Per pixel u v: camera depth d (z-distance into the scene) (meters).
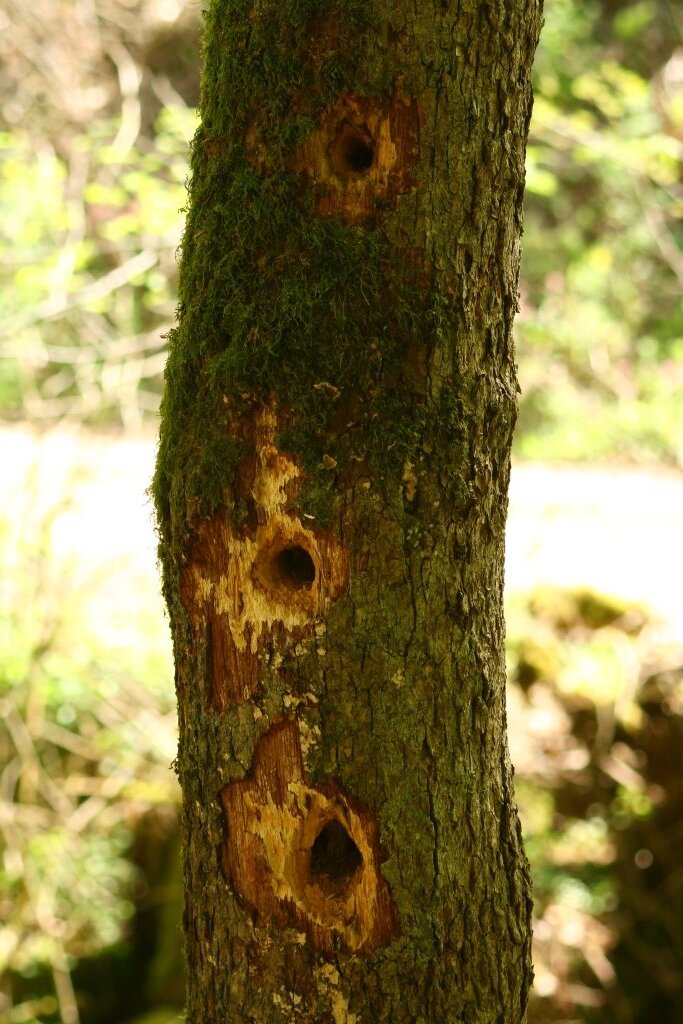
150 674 4.09
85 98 5.77
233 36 1.75
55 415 5.13
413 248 1.73
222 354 1.76
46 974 4.21
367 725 1.75
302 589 1.76
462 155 1.74
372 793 1.76
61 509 3.94
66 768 4.11
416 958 1.78
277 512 1.75
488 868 1.83
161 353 5.20
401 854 1.77
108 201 4.24
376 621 1.74
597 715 4.22
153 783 4.14
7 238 5.06
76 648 4.02
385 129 1.73
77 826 4.02
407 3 1.72
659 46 9.33
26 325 4.42
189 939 1.85
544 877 4.28
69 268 4.21
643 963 4.37
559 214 9.06
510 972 1.85
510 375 1.83
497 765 1.85
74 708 4.08
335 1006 1.78
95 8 6.02
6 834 3.88
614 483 6.46
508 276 1.81
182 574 1.80
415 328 1.74
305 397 1.73
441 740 1.78
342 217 1.73
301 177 1.74
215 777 1.79
